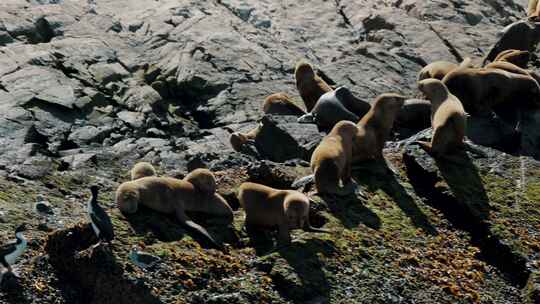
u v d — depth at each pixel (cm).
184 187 2036
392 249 2044
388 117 2434
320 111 2847
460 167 2464
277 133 2739
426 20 4472
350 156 2297
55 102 3011
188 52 3659
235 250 1947
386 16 4322
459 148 2556
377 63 3731
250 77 3544
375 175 2400
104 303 1762
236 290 1794
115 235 1872
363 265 1948
